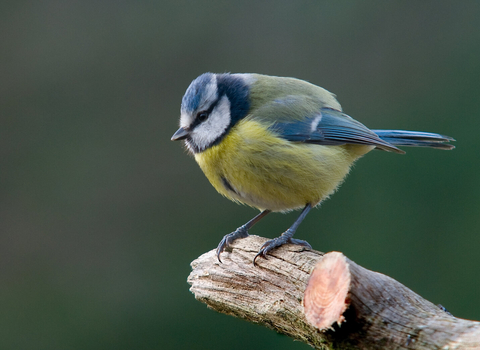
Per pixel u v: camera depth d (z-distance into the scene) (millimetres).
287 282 5117
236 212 11773
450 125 12102
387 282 4242
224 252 5938
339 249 10945
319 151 6461
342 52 13008
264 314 5191
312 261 5074
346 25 13062
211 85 6559
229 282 5566
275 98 6633
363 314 4133
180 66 12977
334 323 4137
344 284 4141
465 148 11406
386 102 12656
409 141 7988
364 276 4195
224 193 6801
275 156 6125
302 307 4844
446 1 12867
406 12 12953
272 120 6387
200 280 5895
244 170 6230
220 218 11812
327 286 4285
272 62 13008
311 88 7156
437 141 7988
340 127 6746
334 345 4340
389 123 12500
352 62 12961
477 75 12391
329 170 6508
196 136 6562
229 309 5566
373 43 12953
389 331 4066
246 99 6535
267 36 13086
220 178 6543
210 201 11945
